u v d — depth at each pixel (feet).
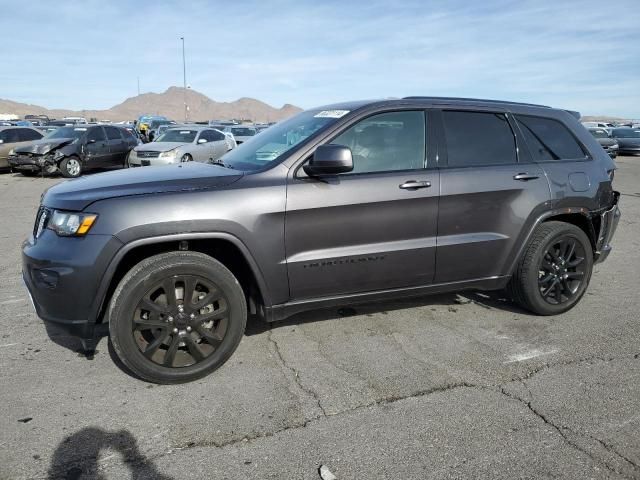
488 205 13.23
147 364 10.59
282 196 11.25
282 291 11.67
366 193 11.89
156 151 48.73
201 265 10.73
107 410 9.88
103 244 10.11
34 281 10.46
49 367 11.59
